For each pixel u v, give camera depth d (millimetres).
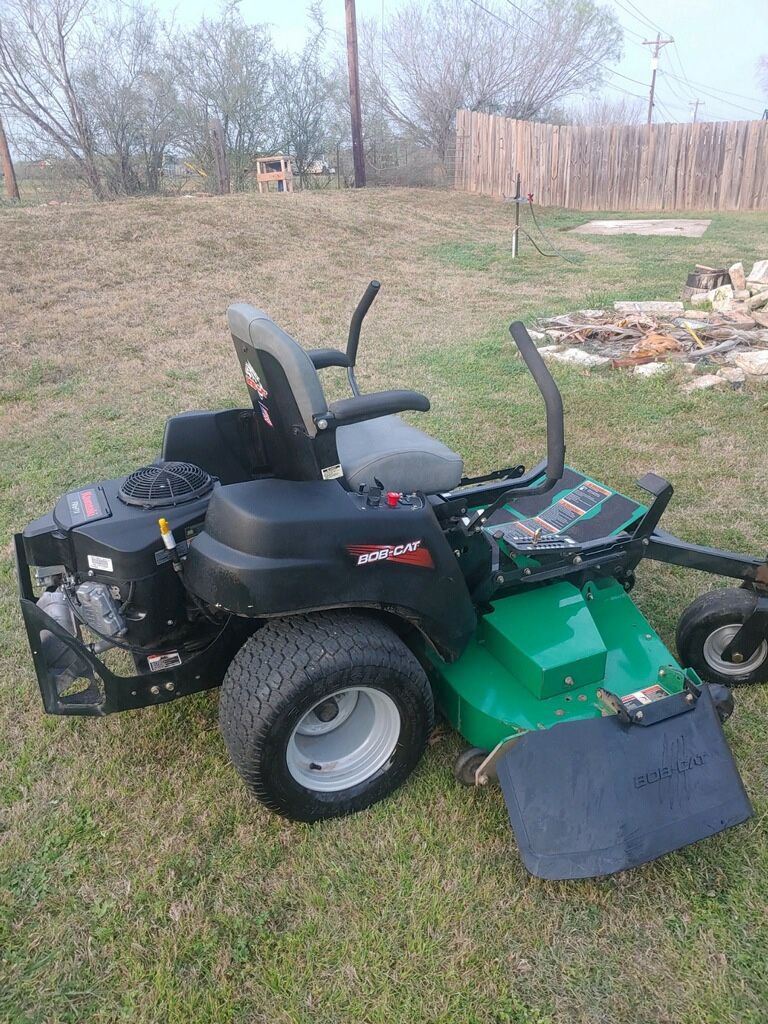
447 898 2340
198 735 2979
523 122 19062
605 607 3072
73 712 2543
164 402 6523
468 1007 2064
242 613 2297
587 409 6109
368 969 2154
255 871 2439
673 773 2367
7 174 17516
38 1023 2045
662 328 8031
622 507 3365
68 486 5004
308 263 11469
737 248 13406
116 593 2582
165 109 18375
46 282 9727
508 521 3287
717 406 6074
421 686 2529
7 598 3848
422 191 18922
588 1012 2051
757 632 3029
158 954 2201
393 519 2406
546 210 18359
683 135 17906
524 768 2344
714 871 2416
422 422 5926
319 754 2615
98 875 2434
